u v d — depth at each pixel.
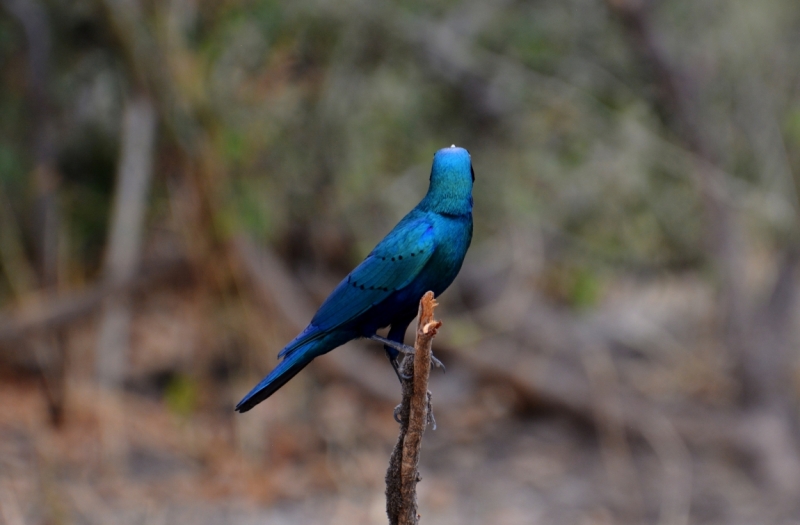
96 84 15.34
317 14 13.86
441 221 5.52
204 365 14.07
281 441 13.51
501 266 17.05
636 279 18.14
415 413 4.87
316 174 15.07
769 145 15.00
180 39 12.74
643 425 14.62
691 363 16.19
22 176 14.97
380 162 15.39
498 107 15.91
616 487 13.40
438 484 13.42
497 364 15.78
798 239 14.92
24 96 14.87
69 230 15.52
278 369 5.57
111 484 12.08
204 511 11.84
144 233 14.46
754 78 15.33
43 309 13.38
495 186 15.84
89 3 13.38
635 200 15.54
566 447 14.65
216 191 12.99
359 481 12.97
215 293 13.54
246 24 13.39
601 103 15.61
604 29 15.61
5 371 14.25
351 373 15.34
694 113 14.98
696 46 15.67
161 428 13.75
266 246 14.35
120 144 15.21
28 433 12.88
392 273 5.52
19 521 10.77
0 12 14.41
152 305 15.28
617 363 16.88
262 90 13.35
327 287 15.94
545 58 15.73
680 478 13.58
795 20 15.49
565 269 16.62
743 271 15.12
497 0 15.81
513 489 13.23
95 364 14.02
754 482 13.69
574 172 15.46
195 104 12.77
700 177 14.77
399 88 15.28
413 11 15.12
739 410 14.80
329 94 14.54
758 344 14.83
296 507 12.24
